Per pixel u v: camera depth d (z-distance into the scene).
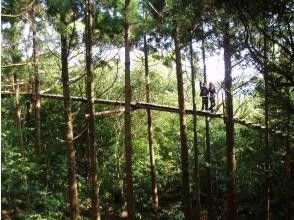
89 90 13.91
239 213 20.50
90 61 13.60
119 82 25.94
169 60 17.88
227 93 17.16
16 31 16.42
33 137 24.14
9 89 22.22
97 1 13.13
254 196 21.00
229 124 17.44
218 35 13.62
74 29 12.90
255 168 19.45
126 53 14.43
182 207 23.94
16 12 12.62
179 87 16.34
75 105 24.64
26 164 17.48
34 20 14.82
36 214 15.78
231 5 9.37
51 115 24.84
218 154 25.14
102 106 24.62
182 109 16.41
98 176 23.11
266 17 9.13
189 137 27.03
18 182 16.52
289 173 18.05
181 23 13.66
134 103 19.83
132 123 26.20
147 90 21.27
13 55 18.27
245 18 9.38
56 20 12.38
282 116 12.98
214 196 24.23
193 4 11.09
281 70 9.85
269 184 17.98
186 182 16.34
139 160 25.27
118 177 24.02
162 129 28.12
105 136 24.52
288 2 8.72
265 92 10.73
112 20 13.16
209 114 18.67
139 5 13.70
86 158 24.84
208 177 20.59
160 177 24.78
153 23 14.11
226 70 15.92
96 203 14.25
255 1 8.75
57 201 17.22
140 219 21.62
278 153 17.58
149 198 24.33
